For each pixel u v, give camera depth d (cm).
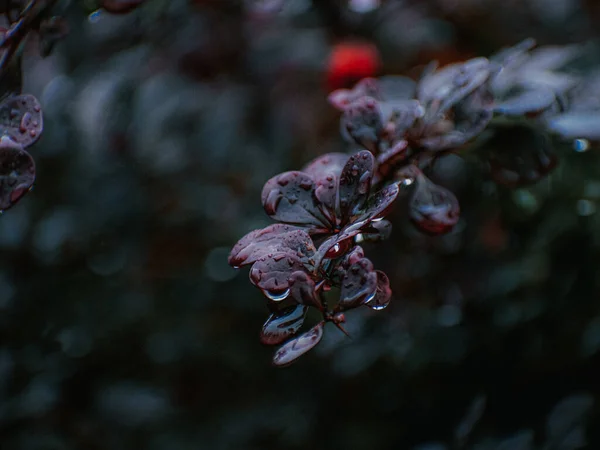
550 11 122
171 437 105
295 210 44
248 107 140
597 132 54
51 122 115
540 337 83
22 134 45
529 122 53
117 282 117
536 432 81
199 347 115
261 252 43
